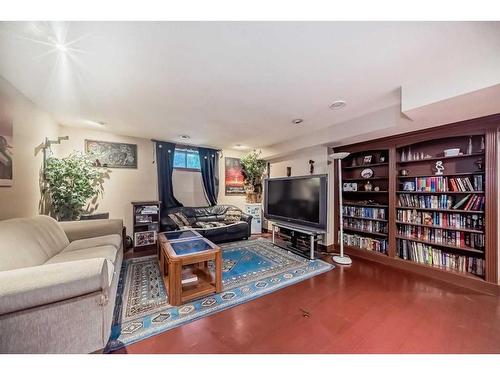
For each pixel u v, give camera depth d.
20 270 1.08
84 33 1.26
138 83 1.88
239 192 5.29
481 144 2.38
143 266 2.76
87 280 1.17
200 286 2.10
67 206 2.76
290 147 4.00
